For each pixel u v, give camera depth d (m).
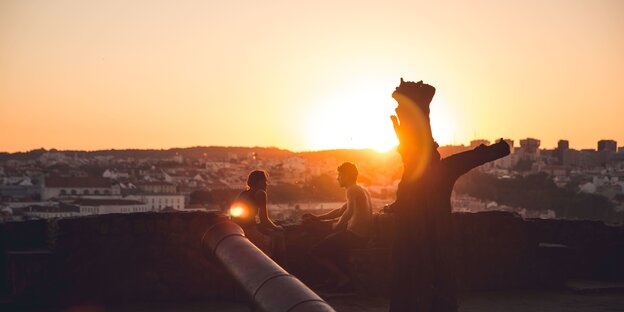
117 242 10.38
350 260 10.60
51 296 10.15
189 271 10.47
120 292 10.36
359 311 9.62
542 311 9.91
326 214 10.94
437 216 7.38
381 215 11.00
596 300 10.67
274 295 6.30
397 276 7.39
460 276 11.37
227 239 8.16
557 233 12.46
